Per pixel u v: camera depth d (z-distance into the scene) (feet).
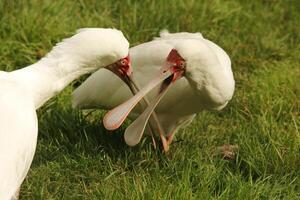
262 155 38.55
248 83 46.26
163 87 37.42
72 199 36.37
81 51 34.40
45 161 38.55
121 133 40.50
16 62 44.86
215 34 49.44
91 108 40.91
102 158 38.63
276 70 47.93
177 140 41.04
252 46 50.08
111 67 36.32
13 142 30.14
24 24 46.11
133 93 37.06
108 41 34.68
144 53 39.14
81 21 47.73
